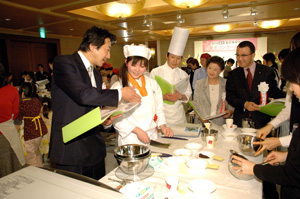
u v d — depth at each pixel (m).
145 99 1.68
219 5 4.96
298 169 0.81
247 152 1.36
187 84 2.52
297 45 1.30
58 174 0.81
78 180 0.77
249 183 1.03
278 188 2.20
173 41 2.38
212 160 1.27
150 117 1.70
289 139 1.27
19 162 2.33
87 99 1.13
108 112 1.10
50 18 5.52
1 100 2.14
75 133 0.97
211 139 1.49
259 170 0.95
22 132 2.80
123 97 1.24
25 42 8.23
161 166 1.20
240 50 2.15
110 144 3.06
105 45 1.28
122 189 0.91
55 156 1.31
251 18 6.48
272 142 1.30
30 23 6.22
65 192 0.69
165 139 1.69
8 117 2.22
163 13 5.57
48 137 3.28
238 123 2.25
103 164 1.53
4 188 0.72
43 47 8.91
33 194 0.68
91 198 0.66
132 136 1.65
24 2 4.30
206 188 0.95
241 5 5.01
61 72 1.21
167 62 2.55
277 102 1.67
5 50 7.48
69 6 4.54
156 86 1.86
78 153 1.30
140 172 1.12
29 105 2.78
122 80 1.63
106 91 1.19
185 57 12.05
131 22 6.41
